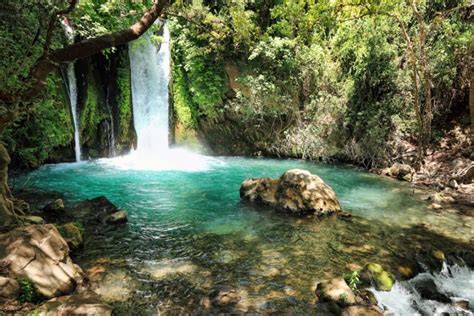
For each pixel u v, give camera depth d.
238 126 16.45
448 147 13.37
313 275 5.95
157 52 15.83
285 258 6.52
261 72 16.12
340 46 15.97
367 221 8.51
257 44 15.27
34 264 4.91
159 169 13.27
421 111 13.74
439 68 13.23
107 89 14.80
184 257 6.44
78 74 13.61
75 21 10.64
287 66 15.84
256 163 14.98
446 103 14.18
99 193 10.09
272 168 14.07
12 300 4.43
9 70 5.81
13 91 5.79
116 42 6.00
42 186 10.50
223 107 16.22
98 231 7.43
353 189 11.38
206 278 5.74
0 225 5.93
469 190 10.96
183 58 16.20
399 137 13.91
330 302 5.14
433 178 12.12
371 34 14.13
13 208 6.59
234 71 16.17
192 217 8.47
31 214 7.77
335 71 15.88
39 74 5.71
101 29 11.02
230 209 9.07
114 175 12.12
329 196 9.15
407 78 13.55
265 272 6.00
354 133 14.80
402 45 14.09
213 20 12.15
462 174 11.71
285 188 9.29
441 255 6.79
